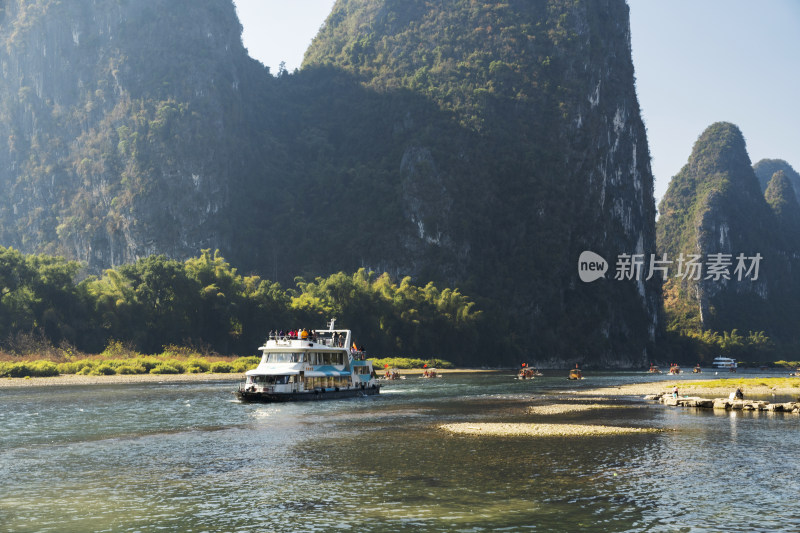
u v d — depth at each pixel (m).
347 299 163.12
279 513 22.62
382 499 24.23
